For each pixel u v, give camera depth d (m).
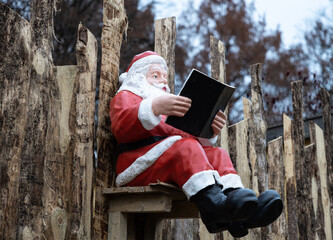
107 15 2.96
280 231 4.14
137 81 2.72
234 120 9.27
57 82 2.55
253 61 9.90
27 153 2.32
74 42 7.32
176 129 2.67
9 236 2.17
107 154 2.76
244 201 2.16
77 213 2.47
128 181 2.56
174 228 3.24
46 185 2.38
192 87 2.48
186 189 2.35
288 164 4.46
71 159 2.52
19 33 2.35
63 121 2.53
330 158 5.13
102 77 2.84
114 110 2.60
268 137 6.14
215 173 2.37
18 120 2.28
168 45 3.49
